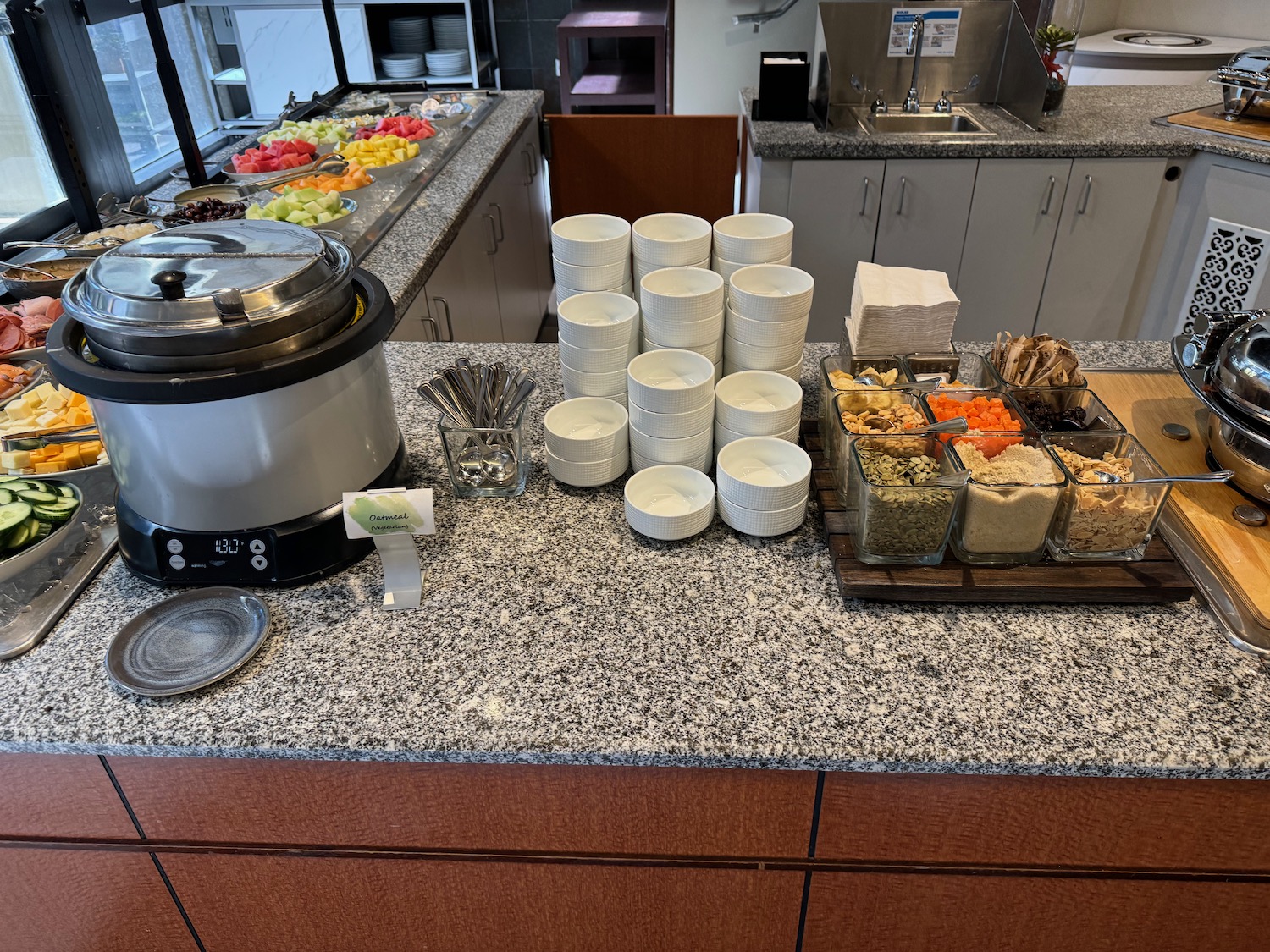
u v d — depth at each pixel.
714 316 1.17
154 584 1.04
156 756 0.87
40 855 1.00
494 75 5.47
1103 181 2.89
